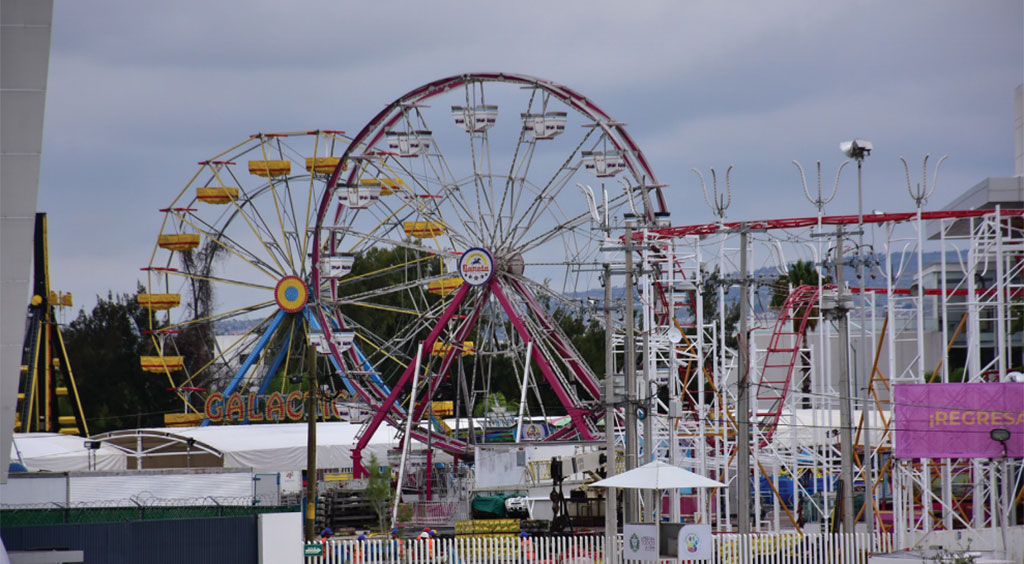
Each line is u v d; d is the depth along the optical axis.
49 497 55.72
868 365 98.25
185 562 49.12
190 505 53.91
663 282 68.19
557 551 54.34
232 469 58.75
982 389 53.81
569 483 76.06
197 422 111.44
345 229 85.00
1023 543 55.22
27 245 40.91
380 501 69.94
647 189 76.88
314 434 55.56
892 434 64.19
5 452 46.88
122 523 48.25
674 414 57.75
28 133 38.75
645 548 48.12
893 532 55.09
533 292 86.50
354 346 96.88
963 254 103.75
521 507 71.50
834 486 73.69
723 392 64.75
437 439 80.56
